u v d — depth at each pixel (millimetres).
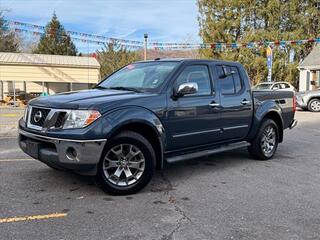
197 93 6230
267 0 36188
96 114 4957
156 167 5738
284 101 8211
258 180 6211
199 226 4297
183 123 5926
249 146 7621
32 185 5656
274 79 35844
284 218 4578
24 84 26344
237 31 36406
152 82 5945
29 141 5355
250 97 7254
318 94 20906
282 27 37250
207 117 6312
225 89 6758
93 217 4500
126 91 5832
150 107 5484
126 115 5152
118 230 4152
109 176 5215
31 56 26969
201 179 6223
